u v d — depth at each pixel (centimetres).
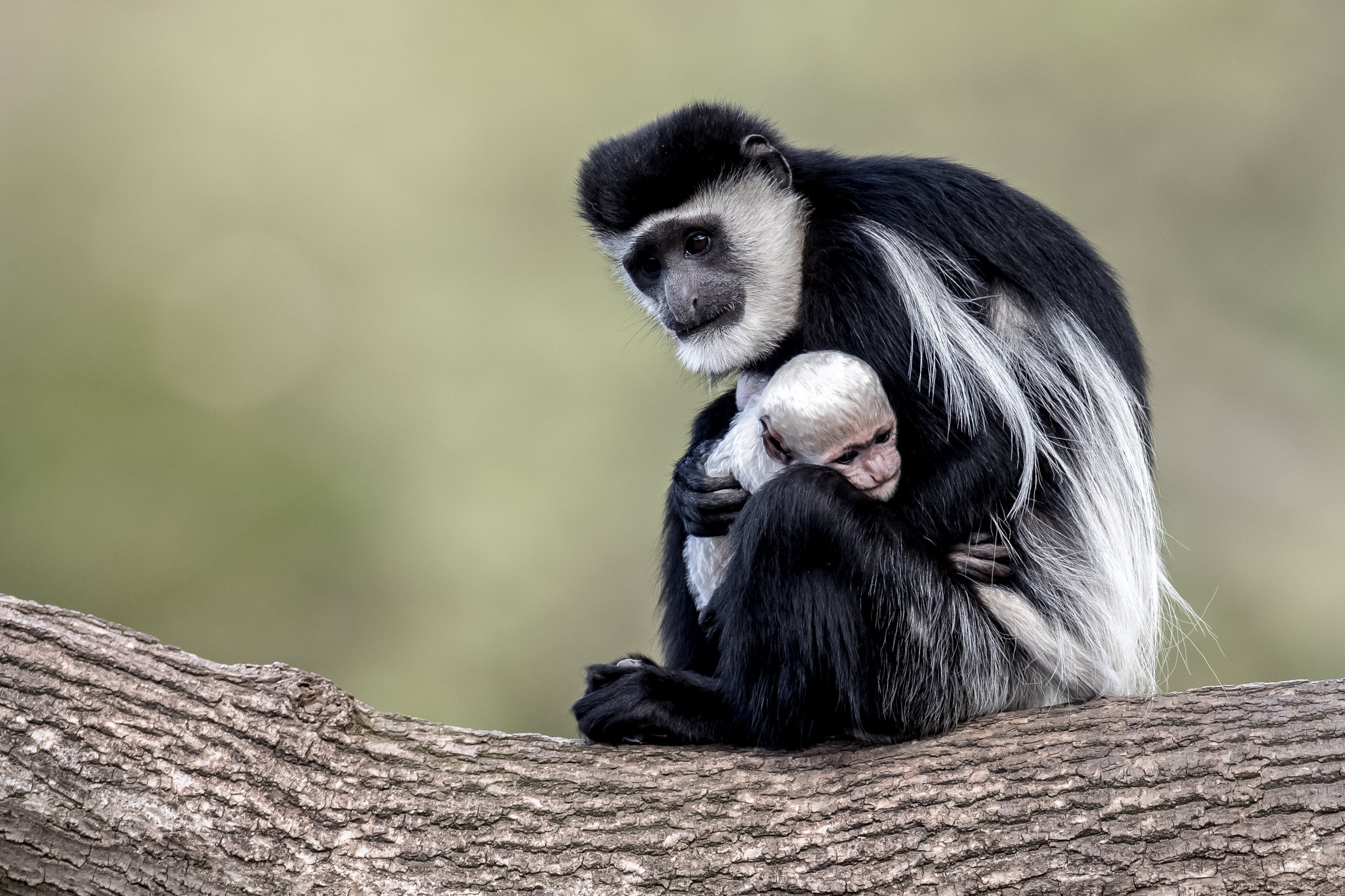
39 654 851
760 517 961
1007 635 1019
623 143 1251
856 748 930
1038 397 1062
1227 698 901
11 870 825
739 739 974
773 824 873
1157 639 1110
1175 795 855
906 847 859
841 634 948
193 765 844
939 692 973
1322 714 880
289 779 854
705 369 1184
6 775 824
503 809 873
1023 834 855
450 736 902
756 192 1174
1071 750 881
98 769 833
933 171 1133
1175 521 2959
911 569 969
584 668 1052
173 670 868
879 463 995
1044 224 1121
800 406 998
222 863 830
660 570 1433
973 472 1008
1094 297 1115
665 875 860
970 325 1040
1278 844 839
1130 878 841
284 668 888
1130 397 1105
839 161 1195
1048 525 1054
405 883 845
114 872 827
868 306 1059
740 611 965
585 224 1320
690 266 1184
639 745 933
